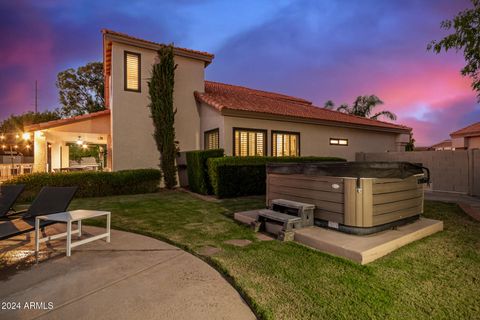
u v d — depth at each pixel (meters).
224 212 6.20
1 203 4.51
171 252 3.64
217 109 9.67
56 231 4.71
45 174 8.11
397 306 2.25
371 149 14.60
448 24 5.18
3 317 2.11
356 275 2.83
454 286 2.60
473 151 9.07
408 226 4.32
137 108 10.42
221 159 8.23
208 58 11.89
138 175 9.43
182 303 2.33
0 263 3.24
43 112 30.39
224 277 2.86
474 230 4.57
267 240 4.11
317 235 3.85
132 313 2.17
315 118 11.55
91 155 27.17
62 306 2.27
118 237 4.33
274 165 5.33
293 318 2.08
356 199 3.84
